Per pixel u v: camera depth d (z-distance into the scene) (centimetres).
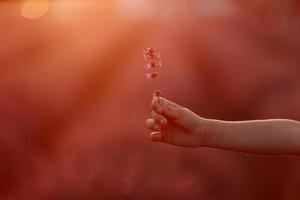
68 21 2523
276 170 1461
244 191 1421
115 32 2427
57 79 2036
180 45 2194
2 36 2383
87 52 2253
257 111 1944
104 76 2050
